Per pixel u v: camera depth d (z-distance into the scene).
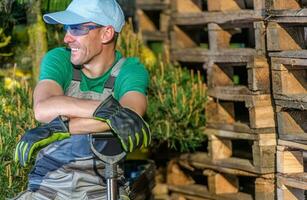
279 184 5.02
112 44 4.04
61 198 3.95
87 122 3.67
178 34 6.20
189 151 6.06
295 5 5.02
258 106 5.16
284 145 4.98
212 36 5.70
